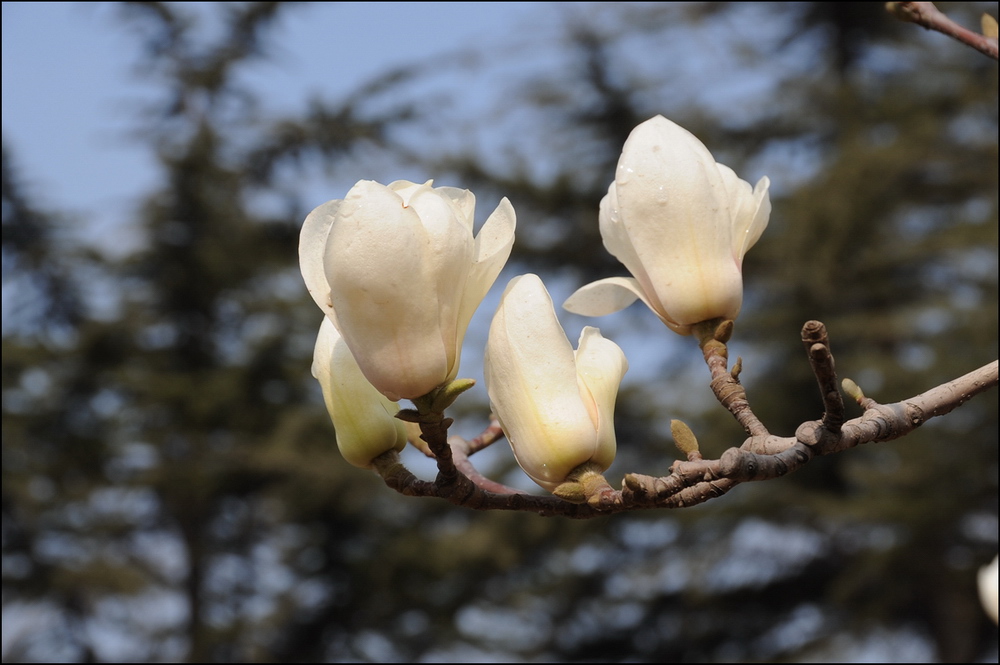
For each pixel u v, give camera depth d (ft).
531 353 4.51
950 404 4.48
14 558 57.00
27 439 57.36
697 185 4.79
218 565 60.59
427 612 59.93
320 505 57.47
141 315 60.23
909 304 52.44
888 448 48.37
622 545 58.39
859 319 50.93
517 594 59.41
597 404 4.54
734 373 4.66
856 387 4.49
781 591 58.03
